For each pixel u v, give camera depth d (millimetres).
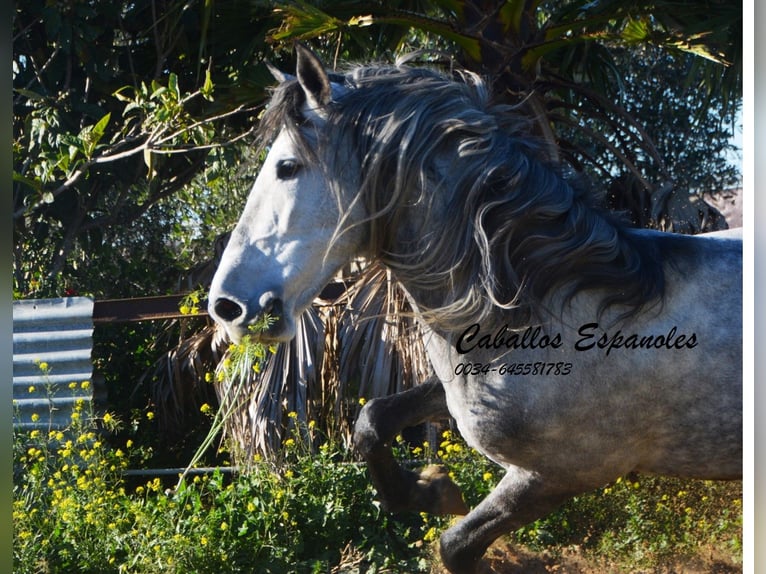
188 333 9266
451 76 3994
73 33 8930
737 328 3701
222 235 8711
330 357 7309
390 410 4379
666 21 8070
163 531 5586
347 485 6379
